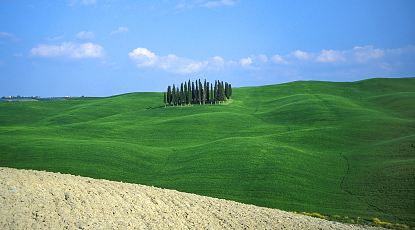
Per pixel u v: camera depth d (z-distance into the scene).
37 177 34.81
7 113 194.25
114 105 198.25
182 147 100.88
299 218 38.44
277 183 67.69
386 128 109.88
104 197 32.34
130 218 28.78
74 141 98.19
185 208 34.03
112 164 81.06
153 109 170.88
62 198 29.78
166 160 87.06
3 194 27.78
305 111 149.00
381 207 55.56
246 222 33.12
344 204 57.97
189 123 132.12
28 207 26.52
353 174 73.44
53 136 115.25
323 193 63.81
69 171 75.62
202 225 30.64
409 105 155.25
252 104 187.00
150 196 36.03
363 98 188.50
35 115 194.12
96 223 26.22
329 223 39.41
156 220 29.52
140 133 122.94
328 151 92.69
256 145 90.50
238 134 120.81
